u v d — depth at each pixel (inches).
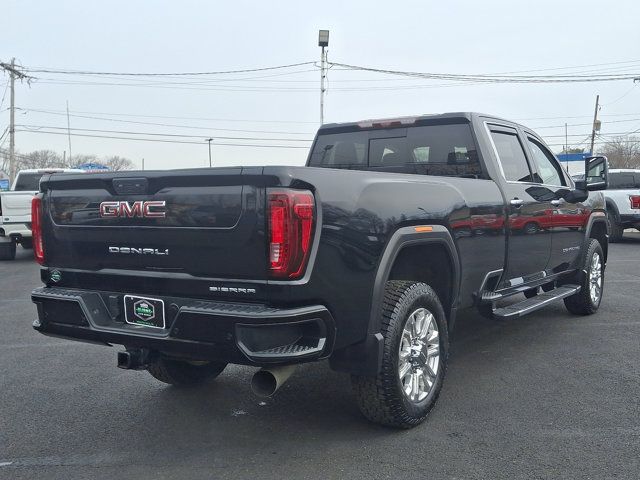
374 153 237.9
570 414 171.5
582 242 280.5
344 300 140.1
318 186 134.0
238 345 129.3
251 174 129.6
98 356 244.8
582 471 137.4
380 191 151.5
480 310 213.2
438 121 221.6
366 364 147.6
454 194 180.5
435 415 171.8
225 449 152.3
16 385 206.5
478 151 211.8
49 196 163.8
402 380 157.9
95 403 187.6
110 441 158.2
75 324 156.7
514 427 162.7
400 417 156.2
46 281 167.9
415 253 174.4
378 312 149.1
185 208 138.6
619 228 643.5
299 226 128.7
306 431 162.7
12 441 159.0
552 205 243.6
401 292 157.3
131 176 146.3
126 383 207.9
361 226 143.5
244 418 173.2
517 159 235.1
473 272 192.1
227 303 135.7
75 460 147.3
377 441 155.2
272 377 134.4
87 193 155.6
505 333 265.4
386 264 150.2
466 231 185.2
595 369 212.7
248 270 131.9
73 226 158.7
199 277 138.9
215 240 134.8
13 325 302.7
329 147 250.1
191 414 177.2
